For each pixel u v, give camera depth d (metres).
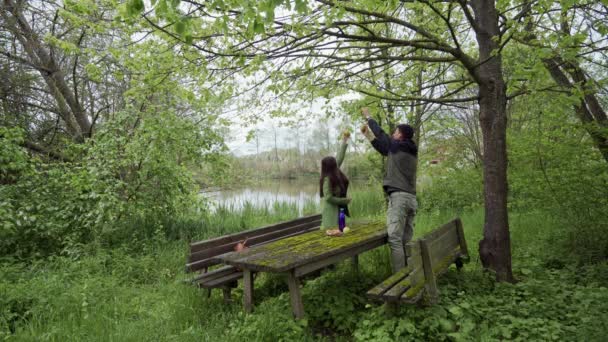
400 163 4.18
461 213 9.65
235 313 3.79
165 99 6.84
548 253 5.34
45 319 3.59
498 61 4.45
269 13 2.62
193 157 7.32
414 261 3.28
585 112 5.62
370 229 5.02
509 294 3.91
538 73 3.57
